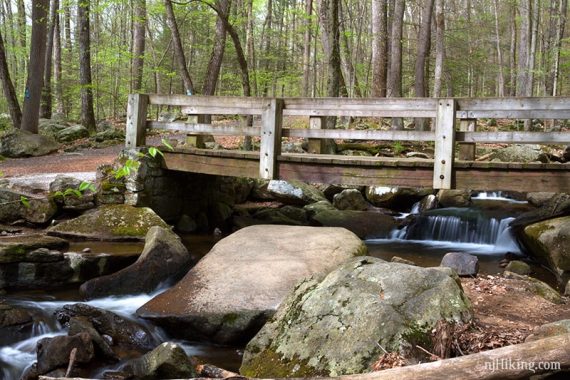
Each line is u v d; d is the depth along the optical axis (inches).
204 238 383.6
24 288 266.7
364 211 462.9
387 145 558.6
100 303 252.8
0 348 210.2
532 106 272.2
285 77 952.9
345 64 833.5
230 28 489.7
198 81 1135.6
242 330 210.8
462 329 156.1
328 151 513.0
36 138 598.5
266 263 244.2
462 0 1321.4
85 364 194.4
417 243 401.4
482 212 419.2
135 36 956.6
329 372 151.6
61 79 1027.3
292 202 481.1
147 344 217.0
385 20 669.3
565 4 840.9
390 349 150.3
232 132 344.8
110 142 679.7
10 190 343.6
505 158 523.5
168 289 248.5
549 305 215.9
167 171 383.9
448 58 974.4
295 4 1109.7
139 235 322.7
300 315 176.7
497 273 293.7
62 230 320.8
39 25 622.8
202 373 182.4
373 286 173.8
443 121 286.8
